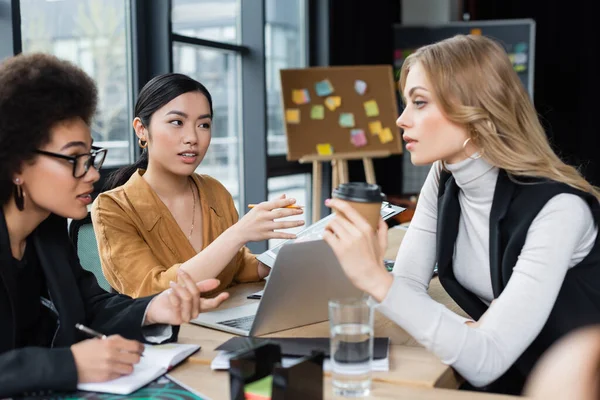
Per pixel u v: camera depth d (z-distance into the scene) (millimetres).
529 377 1374
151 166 1943
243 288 1898
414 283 1623
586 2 6352
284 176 4586
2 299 1242
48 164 1224
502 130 1391
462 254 1552
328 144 4113
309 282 1429
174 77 1911
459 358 1199
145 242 1862
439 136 1413
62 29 2799
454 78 1378
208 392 1123
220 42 3854
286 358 1260
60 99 1220
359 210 1207
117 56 3125
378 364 1220
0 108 1199
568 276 1390
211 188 2086
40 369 1109
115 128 3133
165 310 1341
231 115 4113
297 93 4070
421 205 1698
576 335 631
